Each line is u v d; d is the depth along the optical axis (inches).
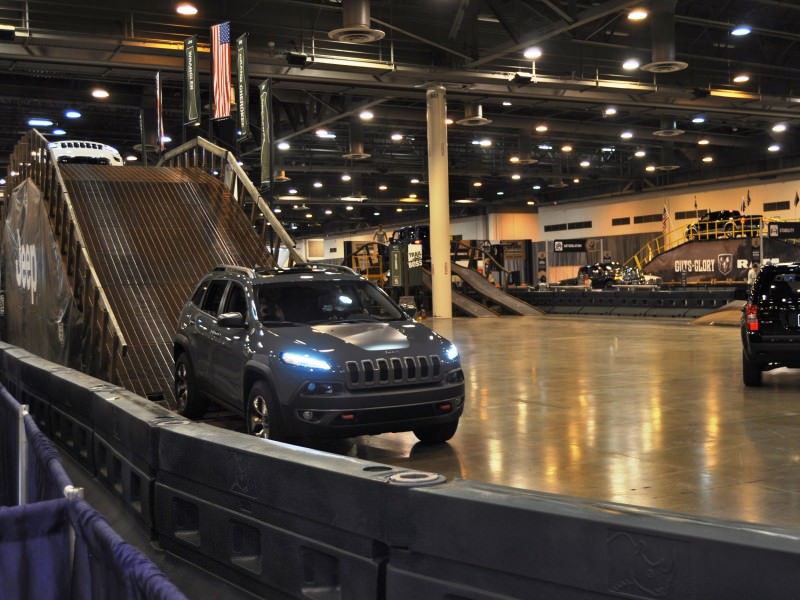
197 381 368.8
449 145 1900.8
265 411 297.7
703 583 84.3
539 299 1434.5
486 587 107.3
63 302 510.9
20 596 107.7
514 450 311.7
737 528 86.5
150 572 82.8
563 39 1115.3
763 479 257.8
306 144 1827.0
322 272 361.4
